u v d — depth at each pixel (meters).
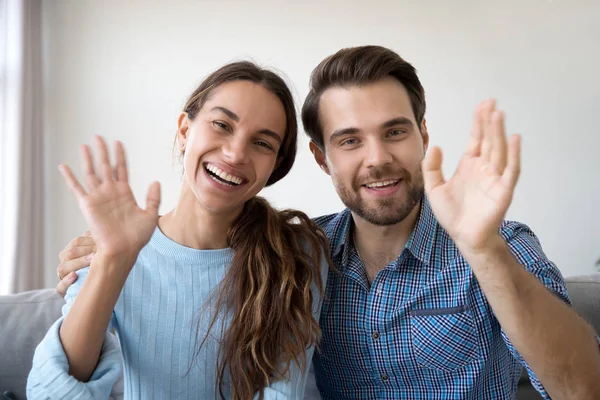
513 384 1.17
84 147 0.82
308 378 1.35
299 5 2.81
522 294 0.77
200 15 2.82
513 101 2.77
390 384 1.10
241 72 1.00
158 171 2.81
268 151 1.02
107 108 2.82
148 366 1.01
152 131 2.82
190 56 2.82
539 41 2.75
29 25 2.68
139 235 0.84
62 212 2.81
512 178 0.71
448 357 1.05
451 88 2.78
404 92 1.06
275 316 1.01
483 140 0.75
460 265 1.05
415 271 1.07
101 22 2.82
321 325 1.13
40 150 2.76
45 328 1.39
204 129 0.98
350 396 1.15
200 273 1.04
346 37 2.80
